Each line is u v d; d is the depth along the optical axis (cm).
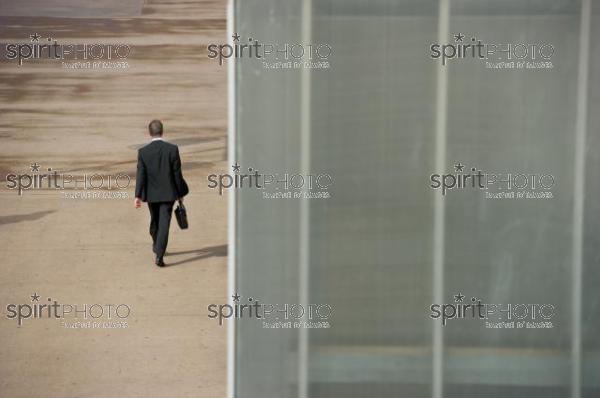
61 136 5972
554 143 2817
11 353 3575
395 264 2864
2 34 7556
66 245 4600
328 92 2814
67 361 3516
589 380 2881
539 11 2783
